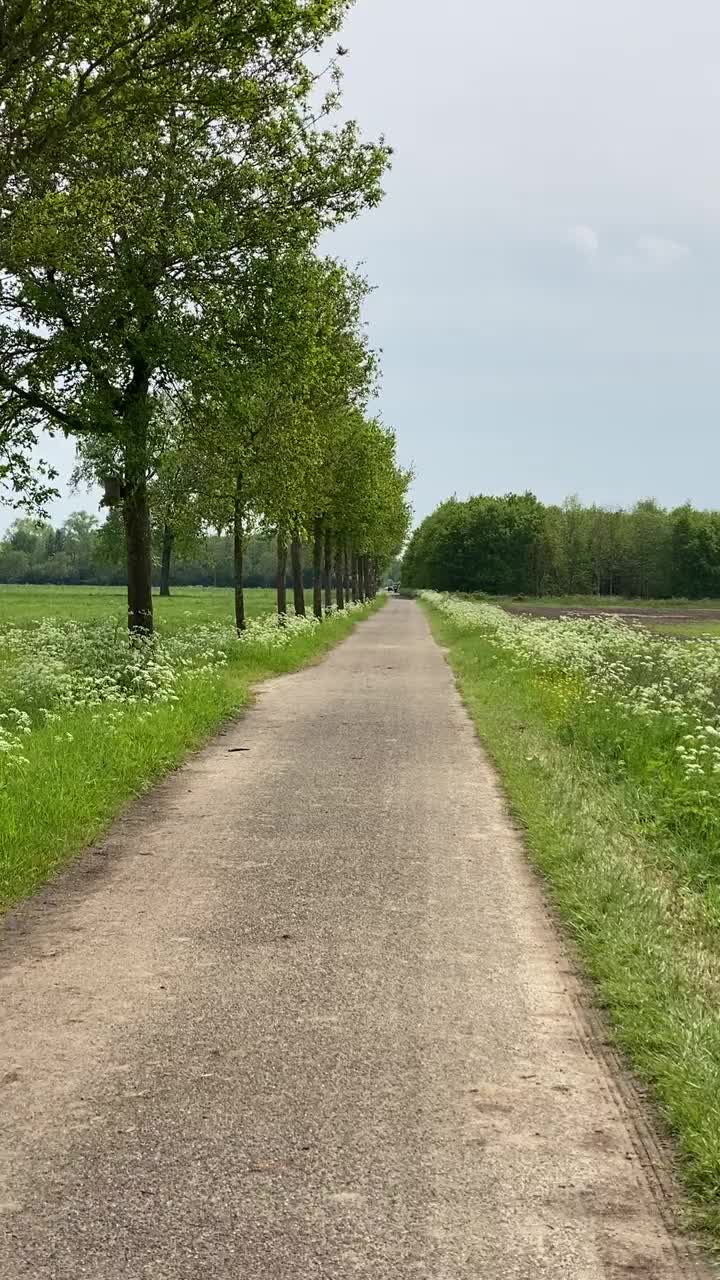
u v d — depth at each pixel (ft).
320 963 18.53
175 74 42.55
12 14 36.42
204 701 51.47
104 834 28.40
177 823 29.76
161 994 17.07
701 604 343.46
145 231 56.24
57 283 56.49
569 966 18.47
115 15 38.58
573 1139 12.40
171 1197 11.09
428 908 21.88
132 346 59.82
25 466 59.98
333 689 65.51
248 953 19.07
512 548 451.94
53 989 17.31
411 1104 13.24
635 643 76.18
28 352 57.52
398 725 49.47
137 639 67.21
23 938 20.02
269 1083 13.82
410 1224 10.62
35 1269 9.87
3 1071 14.21
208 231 57.26
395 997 16.94
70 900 22.48
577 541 478.18
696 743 38.09
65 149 40.81
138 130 48.67
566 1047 15.07
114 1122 12.75
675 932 19.86
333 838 27.96
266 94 57.93
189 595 314.14
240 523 94.22
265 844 27.35
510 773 36.06
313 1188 11.28
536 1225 10.64
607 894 21.75
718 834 27.91
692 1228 10.63
